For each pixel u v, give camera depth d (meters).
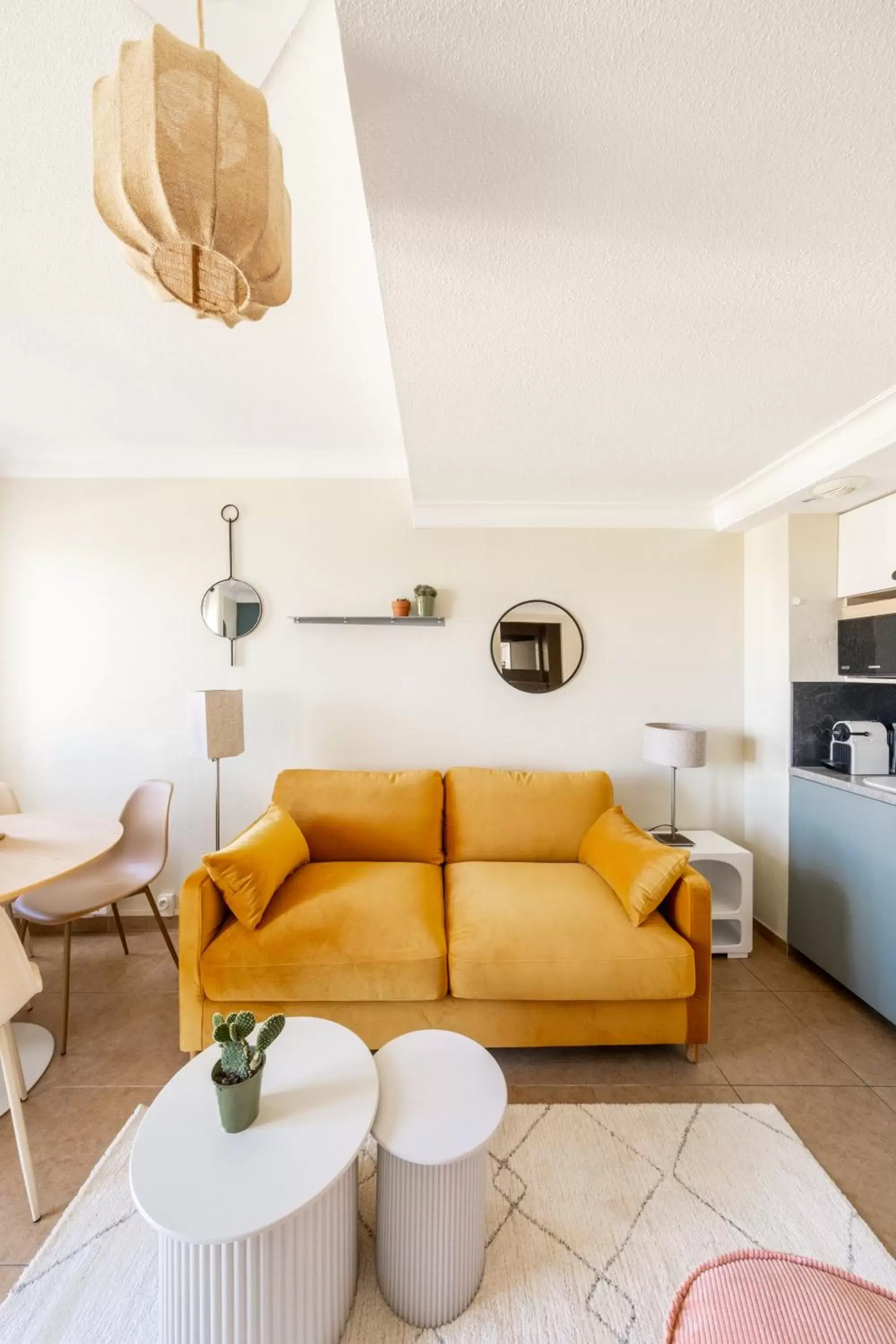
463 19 0.67
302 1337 0.96
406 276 1.13
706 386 1.60
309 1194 0.92
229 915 1.88
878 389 1.62
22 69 0.94
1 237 1.28
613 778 2.83
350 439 2.56
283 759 2.76
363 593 2.78
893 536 2.19
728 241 1.04
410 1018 1.72
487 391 1.63
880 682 2.47
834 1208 1.29
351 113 0.79
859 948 2.05
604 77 0.74
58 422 2.36
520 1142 1.47
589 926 1.79
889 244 1.04
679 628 2.84
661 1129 1.51
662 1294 1.11
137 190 0.68
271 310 1.57
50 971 2.31
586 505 2.78
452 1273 1.06
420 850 2.39
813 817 2.33
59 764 2.72
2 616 2.70
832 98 0.76
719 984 2.22
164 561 2.73
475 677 2.80
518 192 0.93
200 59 0.68
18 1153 1.30
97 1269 1.15
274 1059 1.24
